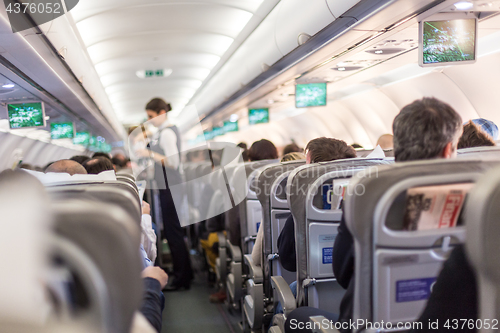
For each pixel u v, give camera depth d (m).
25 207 0.66
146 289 1.54
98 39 7.67
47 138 11.62
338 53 5.20
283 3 5.17
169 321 3.84
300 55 5.52
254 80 7.78
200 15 6.67
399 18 3.73
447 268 1.14
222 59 9.51
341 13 3.87
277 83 7.53
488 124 3.27
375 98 9.16
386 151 3.68
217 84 10.71
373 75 7.46
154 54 9.26
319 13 4.18
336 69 6.55
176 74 11.73
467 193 1.10
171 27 7.33
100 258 0.68
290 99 10.38
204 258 5.53
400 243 1.11
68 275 0.70
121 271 0.70
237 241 3.75
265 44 6.07
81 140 16.05
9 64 4.49
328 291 2.05
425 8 3.48
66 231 0.67
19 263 0.64
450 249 1.15
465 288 1.13
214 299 4.35
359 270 1.15
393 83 7.86
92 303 0.69
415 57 5.77
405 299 1.17
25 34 3.54
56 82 5.80
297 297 2.10
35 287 0.65
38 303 0.65
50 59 4.61
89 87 7.44
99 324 0.69
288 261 2.29
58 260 0.69
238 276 3.70
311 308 1.91
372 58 5.73
